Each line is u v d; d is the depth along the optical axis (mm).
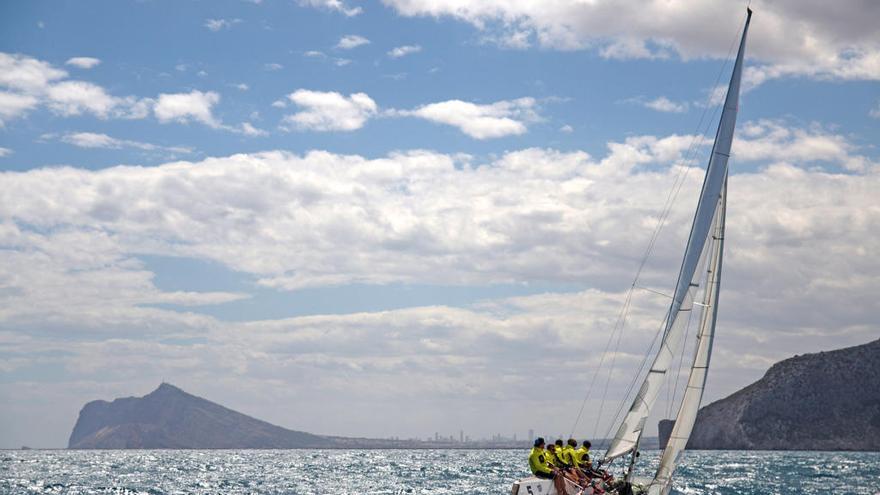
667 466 31516
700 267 31656
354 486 83750
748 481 89000
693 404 31500
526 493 27516
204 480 98750
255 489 81188
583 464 29625
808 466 133500
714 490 75562
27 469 136750
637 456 31250
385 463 162750
